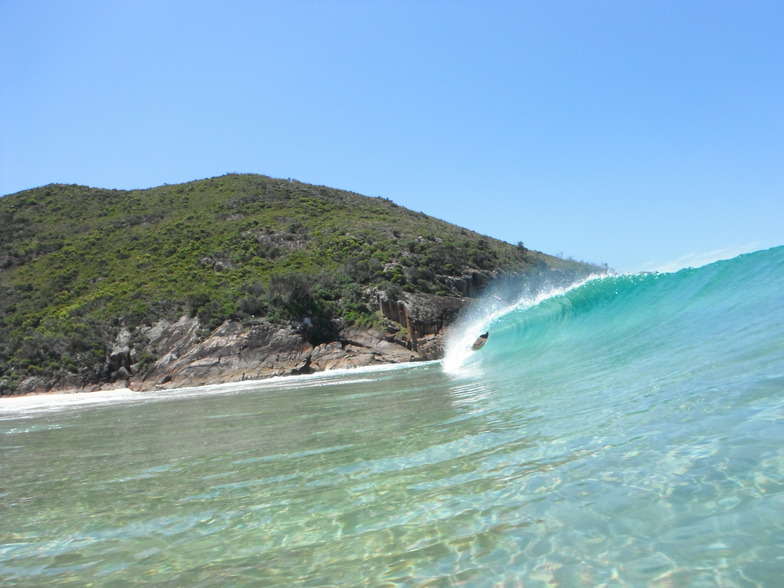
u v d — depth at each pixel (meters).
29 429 16.80
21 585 4.26
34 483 8.03
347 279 49.00
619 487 4.48
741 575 3.01
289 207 72.50
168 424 14.29
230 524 5.12
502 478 5.28
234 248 57.97
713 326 11.69
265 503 5.64
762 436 4.86
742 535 3.40
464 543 3.99
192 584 3.93
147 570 4.27
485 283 53.19
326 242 59.00
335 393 18.23
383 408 12.02
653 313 15.52
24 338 43.69
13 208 75.06
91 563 4.55
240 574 4.00
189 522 5.33
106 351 42.03
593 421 6.84
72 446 11.73
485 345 23.89
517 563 3.57
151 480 7.35
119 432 13.58
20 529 5.73
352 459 7.11
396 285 46.81
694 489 4.15
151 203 76.62
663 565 3.25
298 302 43.69
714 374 7.71
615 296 18.72
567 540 3.76
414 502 5.02
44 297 51.88
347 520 4.81
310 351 39.81
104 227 67.00
